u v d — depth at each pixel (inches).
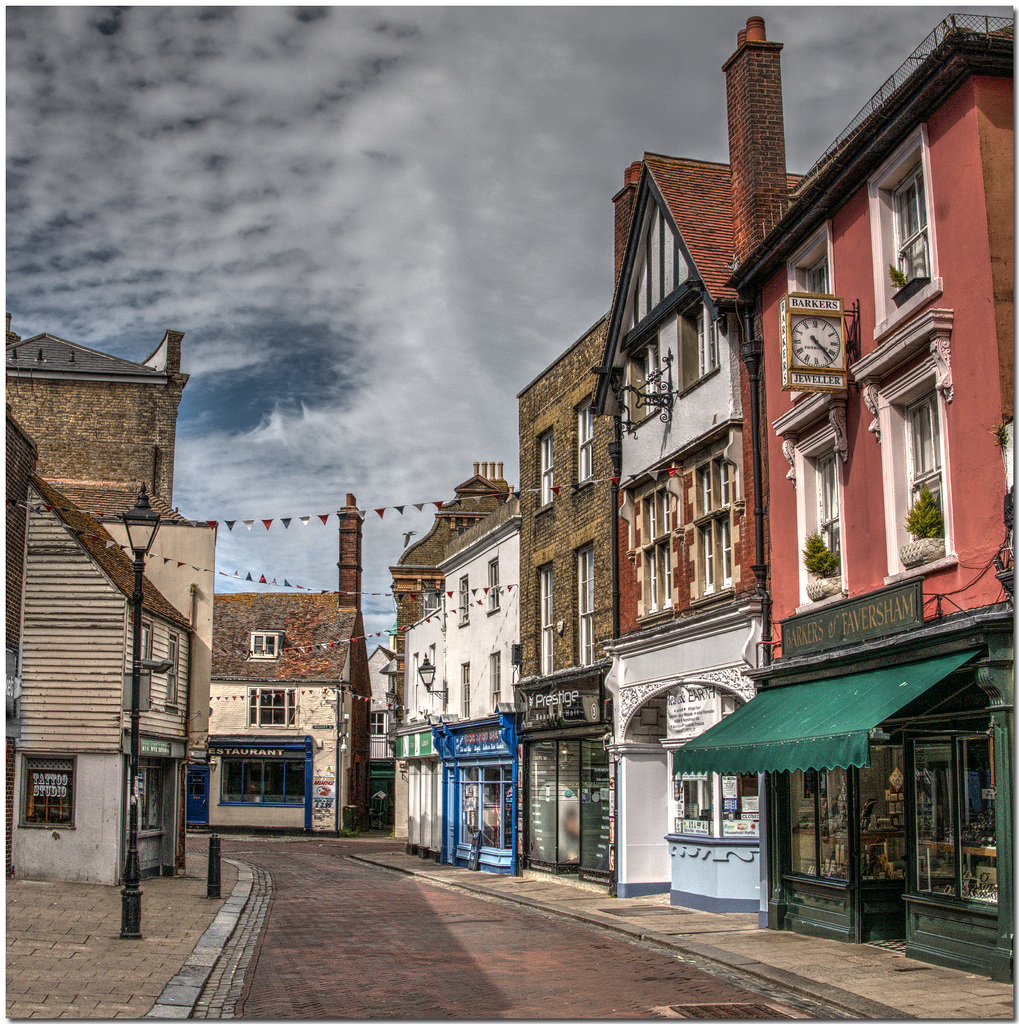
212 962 489.4
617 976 445.1
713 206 735.7
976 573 410.6
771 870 568.7
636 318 794.8
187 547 1013.8
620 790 770.2
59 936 536.1
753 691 591.8
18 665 793.6
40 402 1209.4
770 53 676.1
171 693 936.3
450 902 776.9
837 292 533.3
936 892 442.0
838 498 529.7
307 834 1895.9
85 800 786.2
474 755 1128.2
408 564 1723.7
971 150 421.4
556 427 962.7
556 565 947.3
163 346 1257.4
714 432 651.5
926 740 453.1
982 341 412.2
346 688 1961.1
